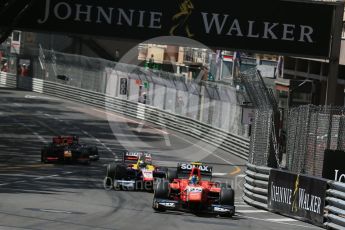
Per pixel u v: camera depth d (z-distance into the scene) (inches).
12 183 2989.7
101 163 4313.5
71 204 2411.4
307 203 2456.9
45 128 6382.9
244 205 2923.2
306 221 2458.2
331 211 2274.9
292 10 3646.7
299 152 3058.6
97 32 3659.0
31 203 2352.4
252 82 3344.0
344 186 2223.2
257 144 3198.8
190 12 3659.0
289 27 3649.1
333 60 3649.1
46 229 1813.5
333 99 3661.4
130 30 3659.0
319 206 2368.4
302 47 3656.5
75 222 1973.4
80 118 7347.4
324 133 2913.4
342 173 2568.9
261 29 3654.0
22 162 4099.4
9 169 3641.7
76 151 4121.6
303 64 6102.4
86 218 2076.8
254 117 3324.3
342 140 2748.5
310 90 4805.6
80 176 3516.2
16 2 3690.9
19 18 3681.1
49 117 7253.9
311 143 2979.8
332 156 2588.6
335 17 3634.4
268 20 3651.6
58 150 4097.0
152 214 2299.5
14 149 4857.3
